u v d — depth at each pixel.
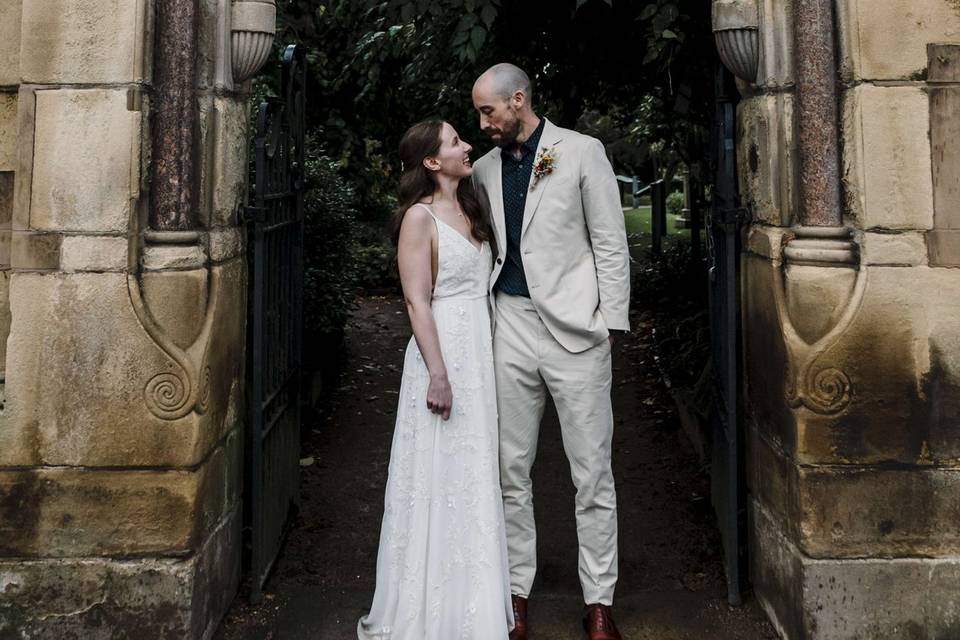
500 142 2.46
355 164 7.84
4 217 2.42
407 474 2.38
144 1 2.34
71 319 2.33
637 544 3.33
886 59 2.32
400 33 4.88
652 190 8.82
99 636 2.35
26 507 2.34
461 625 2.30
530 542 2.57
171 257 2.37
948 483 2.31
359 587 2.96
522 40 4.61
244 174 2.79
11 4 2.41
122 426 2.34
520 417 2.52
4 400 2.37
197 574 2.40
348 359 6.06
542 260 2.43
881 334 2.31
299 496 3.67
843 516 2.33
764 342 2.62
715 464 3.35
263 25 2.58
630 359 5.81
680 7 3.61
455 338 2.37
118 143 2.32
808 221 2.44
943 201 2.31
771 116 2.51
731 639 2.58
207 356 2.41
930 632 2.31
